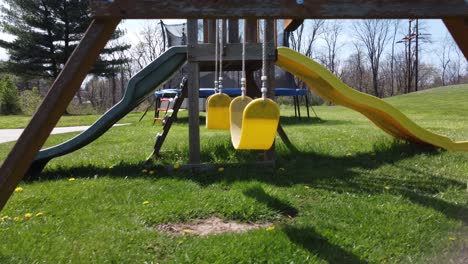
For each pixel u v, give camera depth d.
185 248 2.54
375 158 5.40
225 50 5.11
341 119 13.92
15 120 18.77
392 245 2.59
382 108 5.75
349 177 4.40
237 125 4.01
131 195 3.70
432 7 2.10
